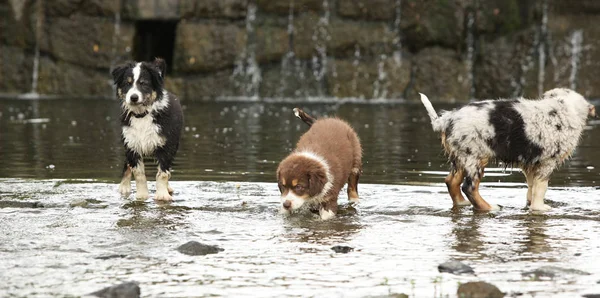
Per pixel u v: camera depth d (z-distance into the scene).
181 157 14.55
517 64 26.42
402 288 6.59
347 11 27.02
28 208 9.95
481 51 26.70
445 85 26.80
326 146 9.94
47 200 10.37
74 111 22.81
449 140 10.02
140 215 9.52
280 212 9.76
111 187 11.53
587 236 8.49
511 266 7.28
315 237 8.45
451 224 9.13
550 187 11.59
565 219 9.41
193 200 10.55
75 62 27.23
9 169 13.08
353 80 27.11
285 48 27.19
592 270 7.14
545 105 9.77
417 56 27.12
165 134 10.56
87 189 11.32
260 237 8.41
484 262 7.42
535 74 26.27
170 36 28.05
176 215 9.55
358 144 10.69
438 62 26.75
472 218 9.48
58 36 27.14
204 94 27.06
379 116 22.12
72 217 9.34
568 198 10.72
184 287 6.61
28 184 11.62
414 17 26.81
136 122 10.47
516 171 13.12
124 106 10.59
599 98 26.44
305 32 27.08
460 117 9.90
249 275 6.96
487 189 11.53
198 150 15.48
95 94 27.12
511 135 9.73
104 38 26.92
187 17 26.84
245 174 12.70
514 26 26.53
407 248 7.95
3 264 7.24
